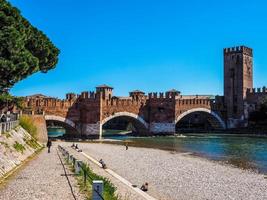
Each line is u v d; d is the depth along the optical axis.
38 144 54.91
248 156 57.84
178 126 150.75
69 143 79.38
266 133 123.44
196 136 115.69
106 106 106.12
